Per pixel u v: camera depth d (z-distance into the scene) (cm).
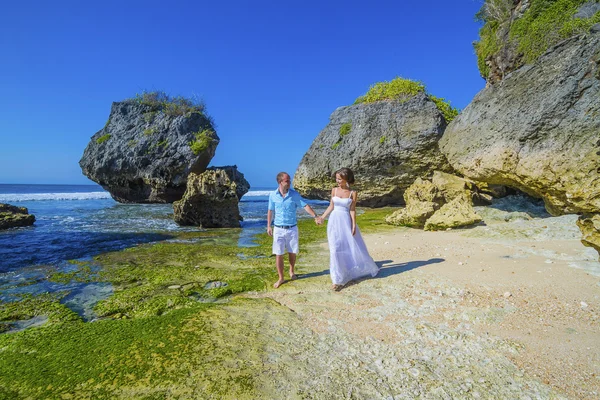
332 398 276
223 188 1412
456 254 729
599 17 829
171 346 357
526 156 857
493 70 1266
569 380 295
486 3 1325
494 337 373
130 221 1598
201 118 3078
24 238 1106
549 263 620
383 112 2020
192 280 631
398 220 1255
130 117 3138
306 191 2395
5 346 371
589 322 398
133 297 544
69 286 611
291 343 365
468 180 1388
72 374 310
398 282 566
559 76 826
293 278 622
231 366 319
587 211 452
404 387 290
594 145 544
